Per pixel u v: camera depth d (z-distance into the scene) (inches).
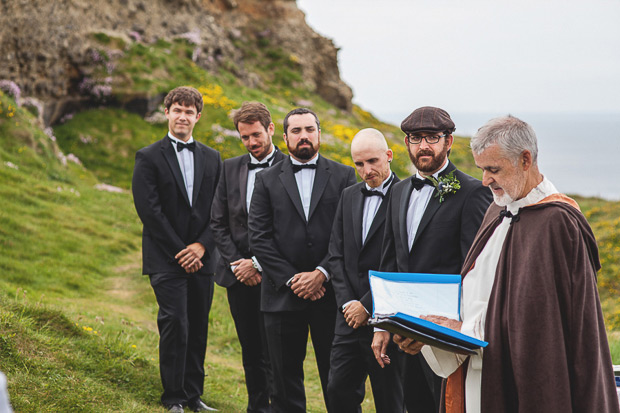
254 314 214.5
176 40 865.5
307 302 192.2
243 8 1157.7
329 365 195.0
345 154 709.3
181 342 200.5
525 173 115.0
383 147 176.9
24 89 650.2
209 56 887.7
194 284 211.6
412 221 162.9
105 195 556.1
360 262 177.5
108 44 743.7
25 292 307.6
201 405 213.5
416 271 158.7
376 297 131.0
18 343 186.7
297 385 196.7
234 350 334.6
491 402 113.8
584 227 112.3
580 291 108.6
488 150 114.4
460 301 125.7
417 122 158.9
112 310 337.7
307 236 193.5
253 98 852.6
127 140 663.8
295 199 195.2
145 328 312.7
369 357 175.2
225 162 218.8
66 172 568.4
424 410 167.0
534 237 111.8
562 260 109.3
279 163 202.1
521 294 110.8
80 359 199.5
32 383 170.6
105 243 450.6
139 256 448.5
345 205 183.2
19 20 645.3
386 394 174.6
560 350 107.1
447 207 158.1
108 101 705.6
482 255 123.0
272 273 192.4
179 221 210.1
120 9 821.2
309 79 1113.4
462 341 111.0
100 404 175.3
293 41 1144.2
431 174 162.6
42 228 436.1
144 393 199.6
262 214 197.8
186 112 212.8
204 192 216.2
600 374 107.9
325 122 856.9
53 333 212.1
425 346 123.6
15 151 535.2
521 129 113.9
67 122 679.1
